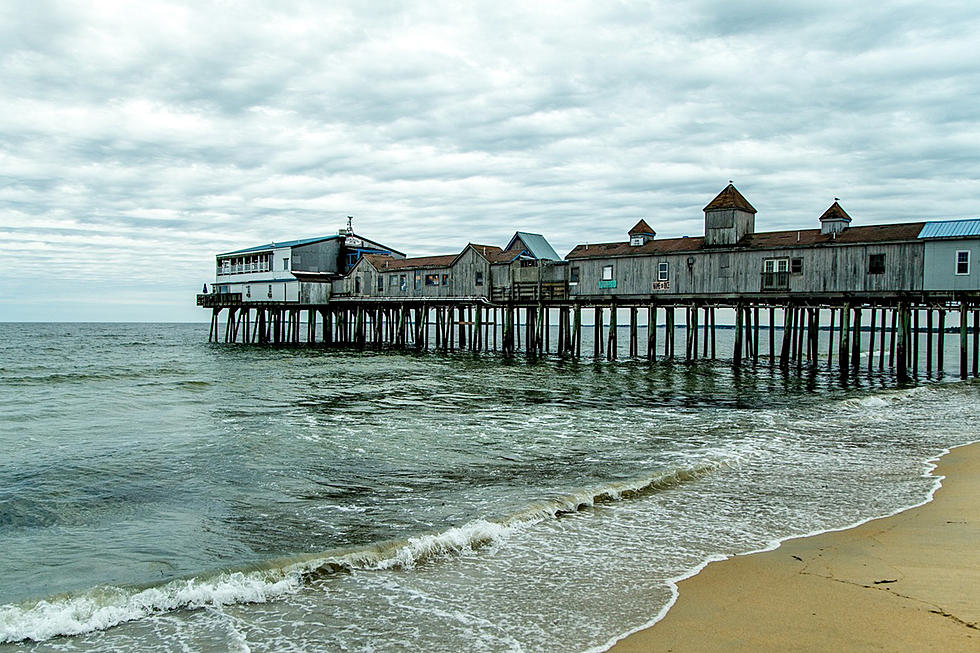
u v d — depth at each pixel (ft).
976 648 19.39
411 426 62.75
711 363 134.51
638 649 20.42
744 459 48.60
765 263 114.42
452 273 169.68
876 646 19.83
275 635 22.09
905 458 48.55
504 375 111.86
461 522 34.09
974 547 28.76
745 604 23.48
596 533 32.32
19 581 27.04
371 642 21.45
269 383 98.32
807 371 118.62
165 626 22.82
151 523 34.53
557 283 146.51
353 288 195.31
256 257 211.20
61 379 102.58
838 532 31.71
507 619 22.95
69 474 44.42
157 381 100.17
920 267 99.40
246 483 42.29
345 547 30.45
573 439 56.70
